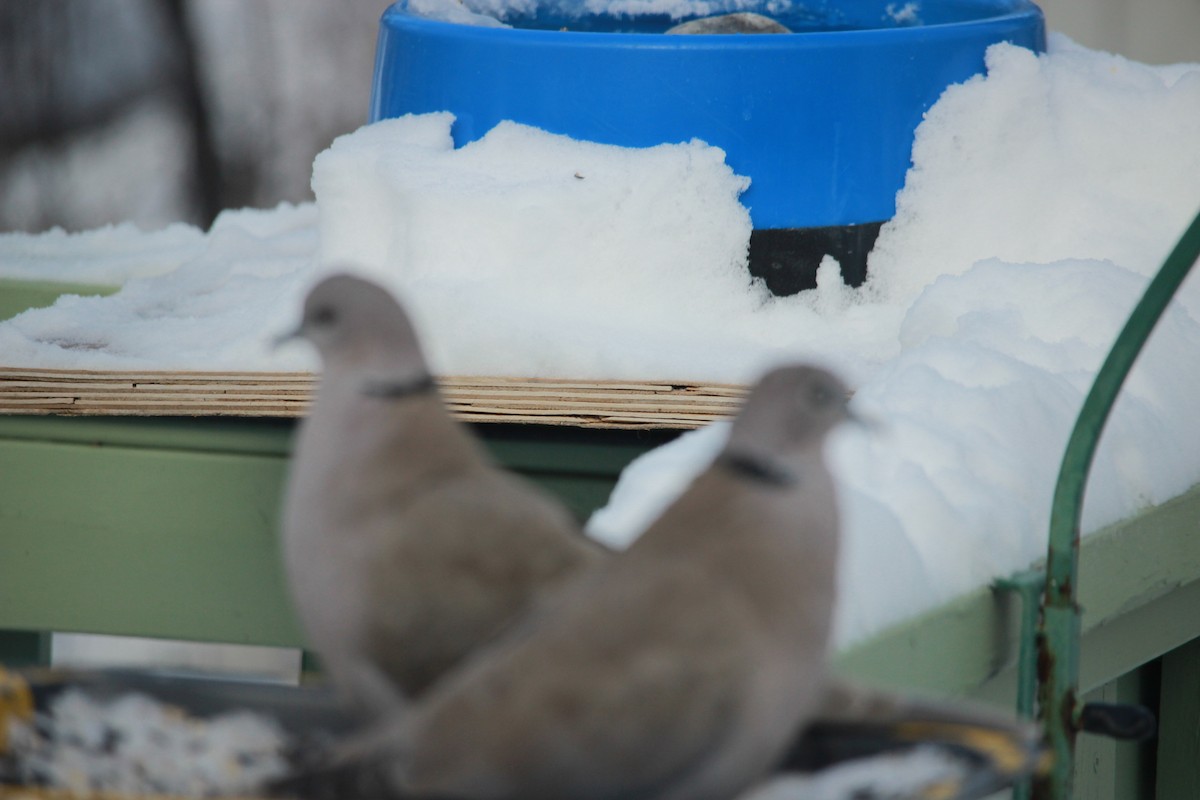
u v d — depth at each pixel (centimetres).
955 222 501
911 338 462
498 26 551
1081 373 424
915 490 341
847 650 289
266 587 438
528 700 180
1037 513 364
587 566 206
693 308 475
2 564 448
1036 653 340
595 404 412
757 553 188
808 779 212
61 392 433
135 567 443
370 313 209
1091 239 502
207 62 1398
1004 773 209
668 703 181
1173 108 525
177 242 623
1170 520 409
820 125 488
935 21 603
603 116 487
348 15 1402
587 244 467
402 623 203
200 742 227
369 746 183
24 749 224
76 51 1388
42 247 618
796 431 192
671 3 616
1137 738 333
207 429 434
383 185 481
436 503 206
